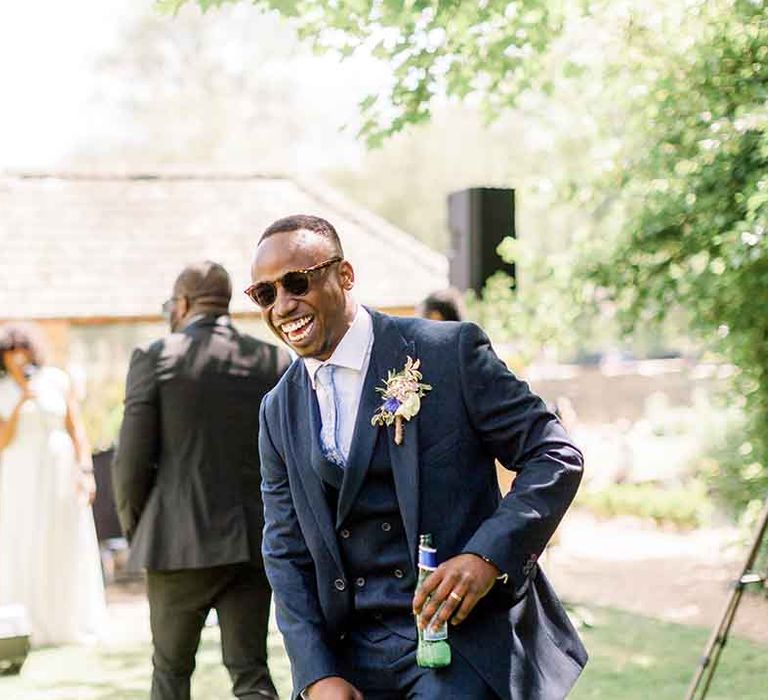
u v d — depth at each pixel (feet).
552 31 20.66
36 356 27.07
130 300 41.83
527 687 9.46
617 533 39.65
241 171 49.65
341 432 9.79
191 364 15.76
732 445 30.89
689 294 26.17
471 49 20.04
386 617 9.77
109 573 35.45
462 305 20.39
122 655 25.38
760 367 26.86
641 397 67.87
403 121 20.20
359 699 9.54
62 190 46.55
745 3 22.66
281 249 9.66
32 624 26.50
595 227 27.73
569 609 26.63
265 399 10.46
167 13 19.56
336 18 19.03
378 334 9.87
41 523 26.58
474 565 9.11
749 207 20.86
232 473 15.72
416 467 9.50
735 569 31.22
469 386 9.66
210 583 15.74
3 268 42.29
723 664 21.70
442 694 9.28
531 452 9.61
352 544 9.77
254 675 15.88
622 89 24.94
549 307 27.20
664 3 23.43
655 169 25.04
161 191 47.73
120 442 15.70
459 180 137.18
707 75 23.56
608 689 20.20
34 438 26.66
